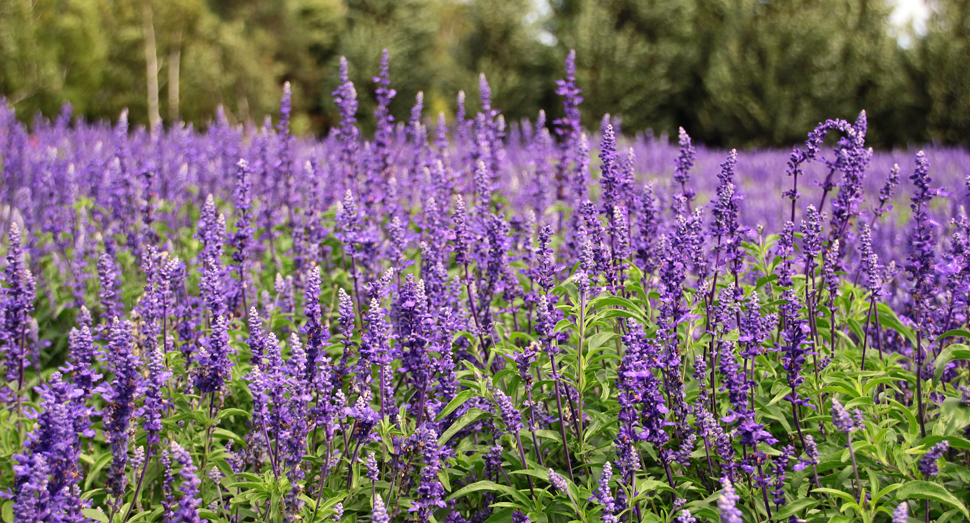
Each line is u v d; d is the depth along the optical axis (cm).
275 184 893
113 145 1324
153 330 527
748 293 546
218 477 423
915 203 467
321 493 421
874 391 483
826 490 362
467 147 950
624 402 399
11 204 1047
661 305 461
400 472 426
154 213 830
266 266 830
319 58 6438
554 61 4806
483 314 556
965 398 409
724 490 320
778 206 1364
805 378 459
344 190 824
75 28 4247
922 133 4328
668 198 774
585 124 4709
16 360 539
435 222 630
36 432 388
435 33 6112
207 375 450
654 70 4697
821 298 544
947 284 448
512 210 943
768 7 4784
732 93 4506
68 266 841
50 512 359
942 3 4266
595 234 507
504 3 4709
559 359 460
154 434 420
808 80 4388
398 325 496
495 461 440
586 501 404
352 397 491
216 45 5353
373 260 605
